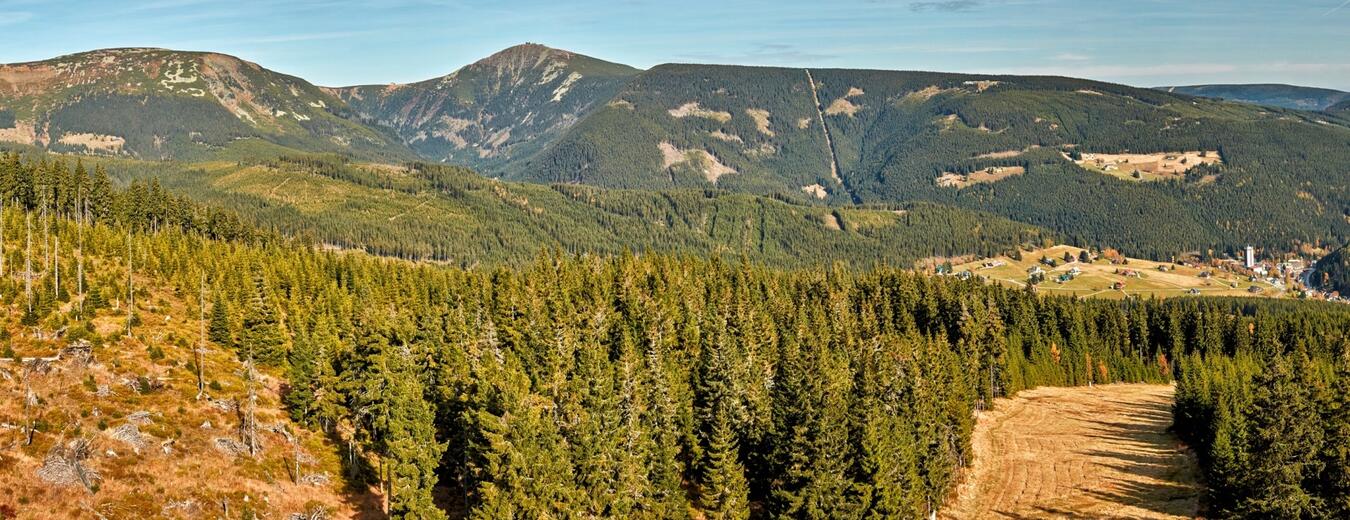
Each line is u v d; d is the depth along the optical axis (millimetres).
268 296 138625
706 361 111250
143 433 83688
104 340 104250
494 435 75188
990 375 158250
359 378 98750
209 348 116750
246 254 170250
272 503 81812
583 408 81062
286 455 91625
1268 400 87500
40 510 67625
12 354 89750
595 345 111062
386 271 182500
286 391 109812
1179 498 100375
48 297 110312
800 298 191375
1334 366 133500
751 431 95562
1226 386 115125
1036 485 107500
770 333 141875
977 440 130000
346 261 184125
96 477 74125
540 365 106750
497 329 126188
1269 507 84875
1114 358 195375
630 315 139375
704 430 99938
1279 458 85062
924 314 187750
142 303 128250
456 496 90500
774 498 87125
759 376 110125
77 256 145250
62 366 91500
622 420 87062
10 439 74188
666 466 86375
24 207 185500
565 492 74500
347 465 94500
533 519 73125
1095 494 103250
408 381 88250
